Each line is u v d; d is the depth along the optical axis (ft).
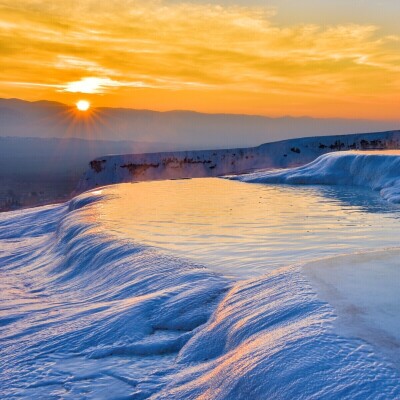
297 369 12.96
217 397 14.16
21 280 45.32
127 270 33.40
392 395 10.91
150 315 23.27
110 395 16.52
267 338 15.62
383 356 12.57
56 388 17.40
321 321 15.34
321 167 91.40
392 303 16.52
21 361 20.22
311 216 50.06
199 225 46.75
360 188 76.95
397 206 56.49
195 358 18.38
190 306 23.25
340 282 19.39
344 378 11.98
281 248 34.88
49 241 64.08
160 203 65.26
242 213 53.72
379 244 35.35
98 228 49.32
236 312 19.60
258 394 13.01
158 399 15.71
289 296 18.57
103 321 23.29
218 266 30.17
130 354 20.10
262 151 185.88
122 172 186.70
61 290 37.52
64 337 22.39
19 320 27.94
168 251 35.60
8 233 83.87
